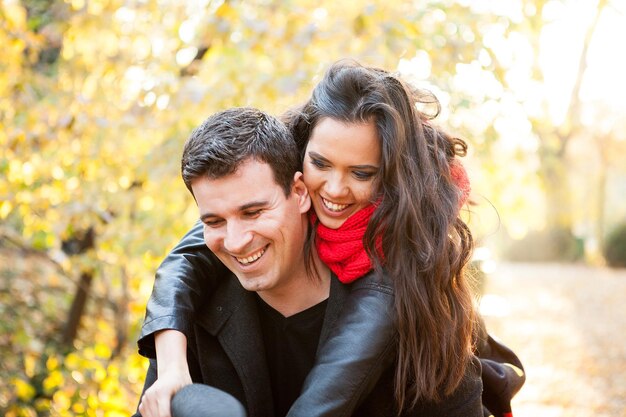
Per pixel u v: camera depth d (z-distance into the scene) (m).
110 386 4.29
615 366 7.87
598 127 20.81
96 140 4.43
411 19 4.19
